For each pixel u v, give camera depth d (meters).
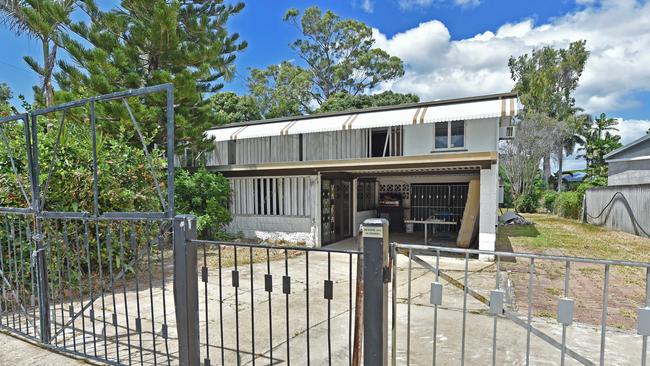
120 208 6.38
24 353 3.73
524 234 15.06
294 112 30.22
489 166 9.40
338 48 32.75
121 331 4.43
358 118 13.05
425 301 5.77
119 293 6.13
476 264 8.87
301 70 32.19
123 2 11.13
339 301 5.84
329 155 13.98
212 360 3.67
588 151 36.03
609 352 3.90
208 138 13.85
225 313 5.20
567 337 4.31
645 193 14.17
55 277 5.55
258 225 13.20
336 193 13.44
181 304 3.02
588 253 10.70
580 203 21.73
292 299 5.92
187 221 3.02
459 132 12.06
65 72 11.00
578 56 37.66
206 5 13.80
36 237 3.92
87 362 3.53
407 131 12.77
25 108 8.99
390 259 2.54
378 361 2.37
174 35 10.77
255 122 15.75
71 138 6.12
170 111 2.97
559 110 37.03
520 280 7.32
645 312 2.01
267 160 15.11
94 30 10.67
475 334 4.39
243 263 9.02
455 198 15.42
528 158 29.19
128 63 10.67
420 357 3.77
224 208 12.70
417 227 15.95
